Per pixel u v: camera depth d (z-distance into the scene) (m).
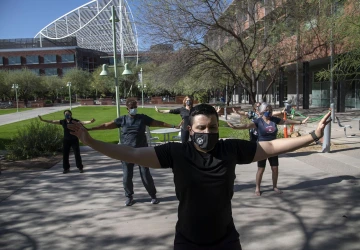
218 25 16.34
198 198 2.10
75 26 130.00
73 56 94.44
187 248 2.14
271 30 17.22
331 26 10.41
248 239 4.12
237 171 7.68
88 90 80.88
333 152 9.46
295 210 5.04
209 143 2.08
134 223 4.75
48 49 94.56
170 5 16.19
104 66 11.70
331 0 10.41
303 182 6.54
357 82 25.09
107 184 6.91
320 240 4.02
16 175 7.95
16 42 99.00
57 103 74.75
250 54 17.70
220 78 22.83
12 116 35.00
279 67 19.22
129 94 67.81
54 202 5.81
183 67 17.95
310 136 2.25
